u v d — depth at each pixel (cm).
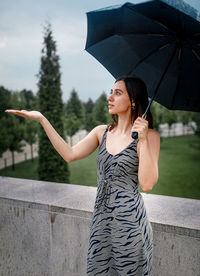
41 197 221
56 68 705
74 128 1119
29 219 216
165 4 92
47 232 209
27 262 223
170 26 116
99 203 132
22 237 222
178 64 137
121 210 124
